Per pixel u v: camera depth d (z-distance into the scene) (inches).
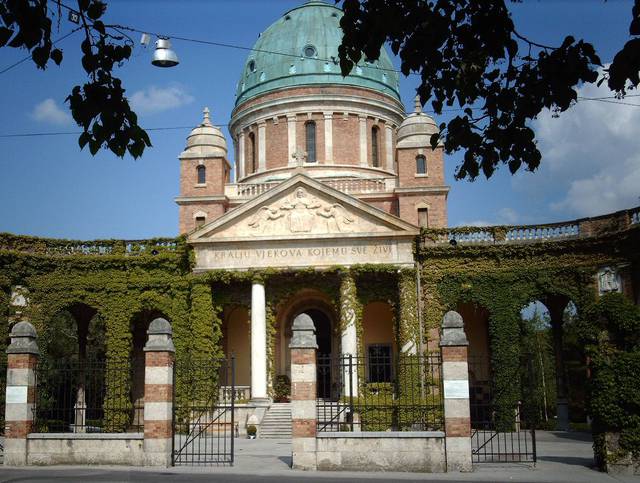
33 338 980.6
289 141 2439.7
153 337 941.2
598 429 901.2
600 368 904.3
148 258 1870.1
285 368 2016.5
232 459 933.8
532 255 1800.0
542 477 829.8
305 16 2598.4
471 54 477.1
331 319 2041.1
